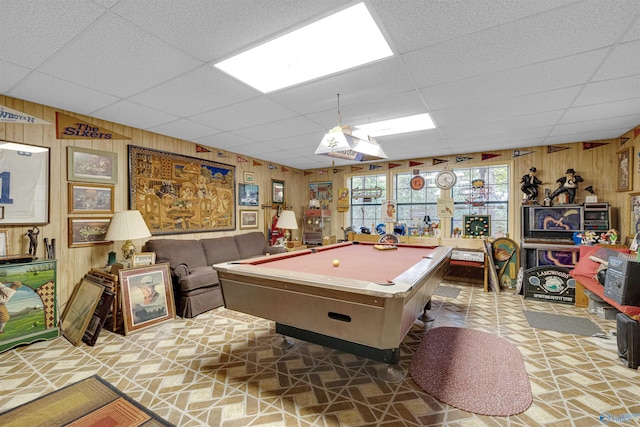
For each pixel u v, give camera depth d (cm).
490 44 199
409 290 166
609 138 435
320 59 222
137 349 271
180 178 449
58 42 196
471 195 548
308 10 167
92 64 226
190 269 400
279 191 662
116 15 170
